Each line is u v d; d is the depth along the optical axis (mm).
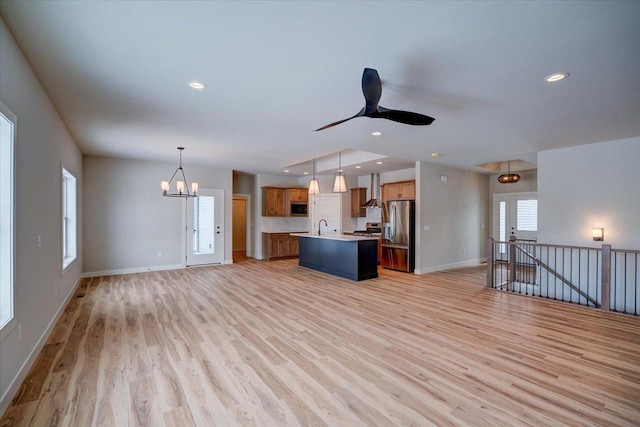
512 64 2400
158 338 3227
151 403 2131
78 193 5523
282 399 2188
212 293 5086
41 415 1994
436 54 2270
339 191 5871
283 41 2123
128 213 6738
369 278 6285
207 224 7793
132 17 1869
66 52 2287
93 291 5176
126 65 2482
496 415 2020
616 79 2627
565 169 5148
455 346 3055
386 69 2502
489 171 8273
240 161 6879
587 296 4699
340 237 6449
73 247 5113
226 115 3664
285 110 3479
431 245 7125
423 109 3379
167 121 3898
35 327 2736
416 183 6961
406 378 2465
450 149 5465
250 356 2830
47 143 3121
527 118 3656
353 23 1911
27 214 2512
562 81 2678
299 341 3162
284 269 7367
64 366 2627
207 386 2342
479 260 8477
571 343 3137
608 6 1720
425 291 5266
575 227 5020
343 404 2133
